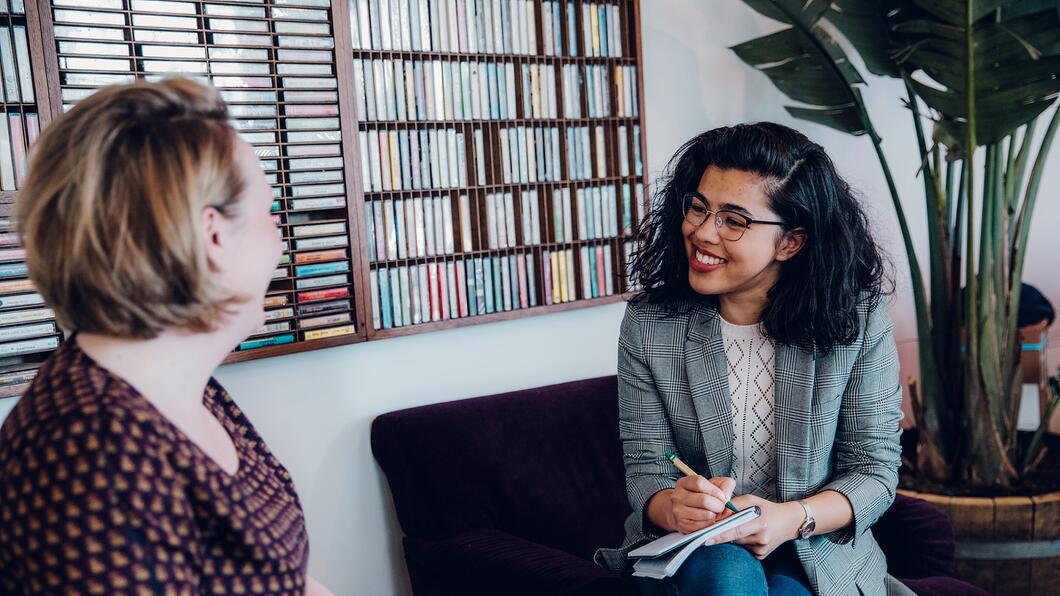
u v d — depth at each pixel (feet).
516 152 6.95
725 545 4.32
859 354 4.77
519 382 7.36
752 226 4.45
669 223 4.98
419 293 6.64
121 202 2.49
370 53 6.28
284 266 6.08
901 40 7.05
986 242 6.97
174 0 5.59
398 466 6.27
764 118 8.46
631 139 7.46
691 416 4.93
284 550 2.77
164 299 2.56
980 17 6.20
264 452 3.30
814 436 4.69
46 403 2.45
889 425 4.83
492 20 6.79
